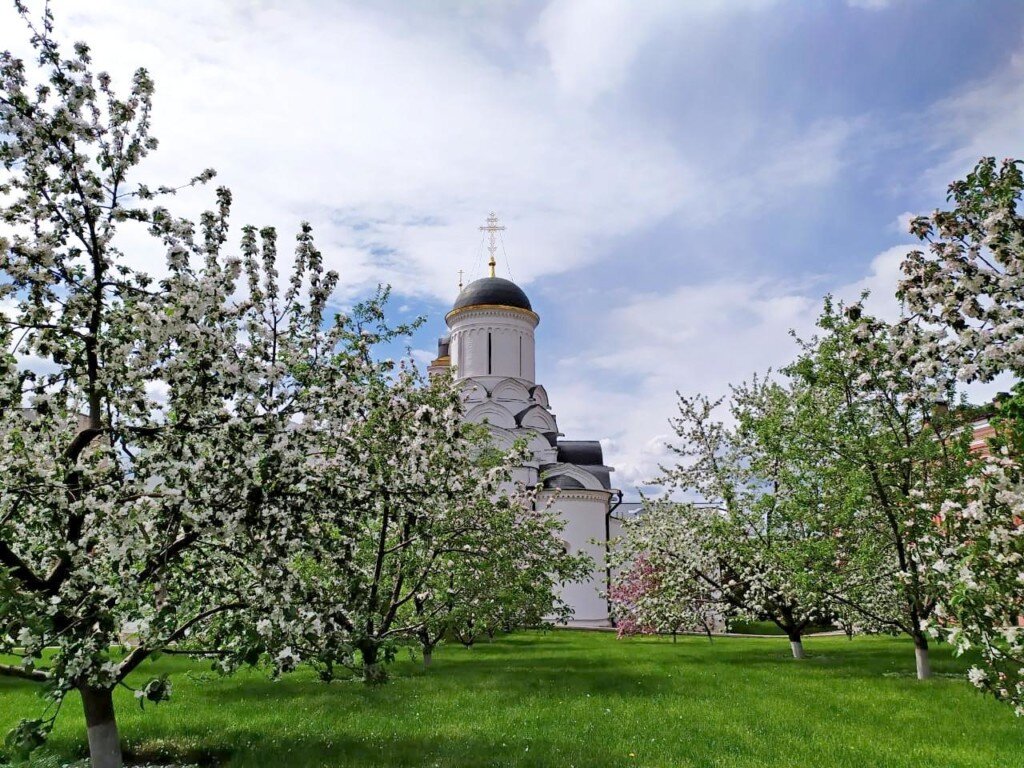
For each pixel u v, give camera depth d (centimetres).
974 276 720
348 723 1154
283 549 869
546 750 966
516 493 2044
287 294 1019
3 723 1146
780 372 1788
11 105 797
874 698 1348
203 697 1412
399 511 1141
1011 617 767
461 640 2739
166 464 830
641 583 2898
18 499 797
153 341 815
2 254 753
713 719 1159
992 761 889
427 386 1708
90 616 786
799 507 1783
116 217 850
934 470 1577
